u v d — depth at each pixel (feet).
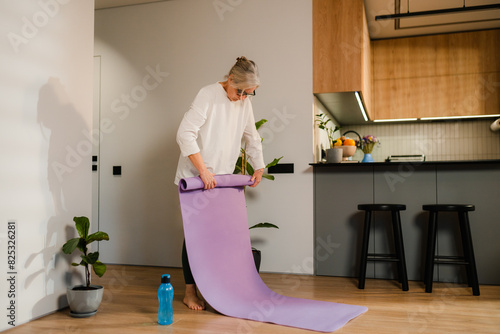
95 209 13.17
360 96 11.90
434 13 11.89
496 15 13.94
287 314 7.38
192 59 12.46
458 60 15.47
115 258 12.92
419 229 10.68
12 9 6.90
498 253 10.14
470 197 10.38
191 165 8.24
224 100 8.16
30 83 7.25
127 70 13.03
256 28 11.95
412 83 15.84
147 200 12.72
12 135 6.87
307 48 11.57
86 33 8.70
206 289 7.68
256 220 11.76
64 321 7.14
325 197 11.37
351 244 11.14
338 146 12.40
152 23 12.83
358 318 7.28
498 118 16.15
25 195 7.11
